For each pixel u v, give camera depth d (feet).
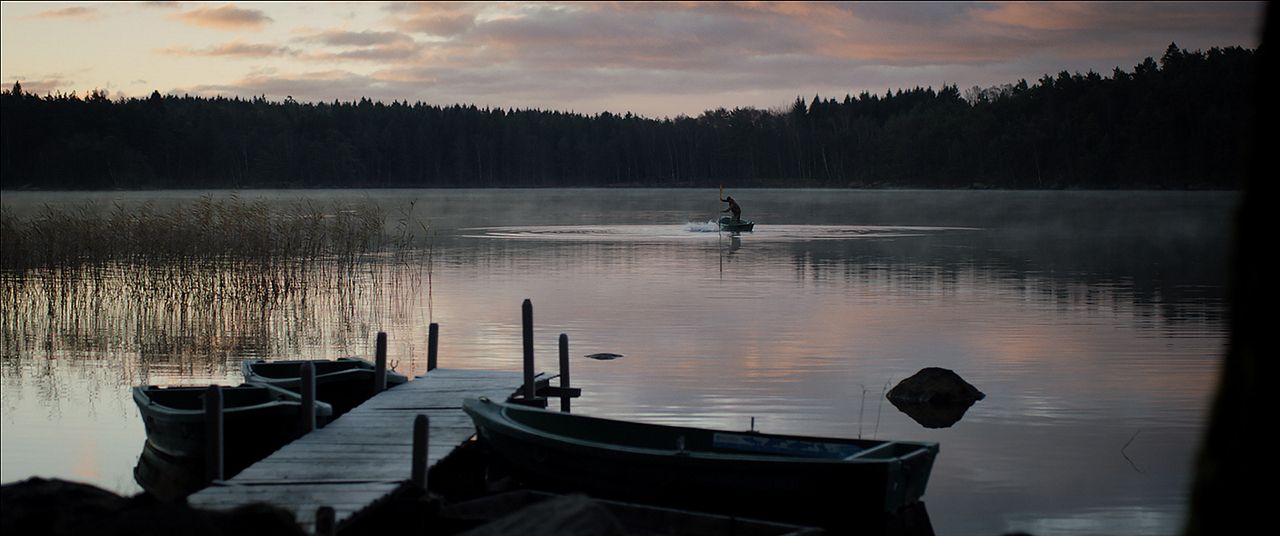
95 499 25.00
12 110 404.98
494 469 38.83
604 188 542.16
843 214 247.91
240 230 91.40
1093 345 63.05
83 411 48.26
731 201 174.60
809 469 30.48
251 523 23.12
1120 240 156.15
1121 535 31.24
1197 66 444.96
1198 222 207.10
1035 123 452.35
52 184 400.67
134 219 90.84
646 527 29.81
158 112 452.35
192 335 70.03
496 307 81.71
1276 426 11.96
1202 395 49.42
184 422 37.22
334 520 26.45
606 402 48.14
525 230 182.29
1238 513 12.26
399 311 80.23
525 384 45.19
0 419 46.60
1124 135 424.46
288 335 70.18
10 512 23.61
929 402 47.73
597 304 82.69
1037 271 108.37
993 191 451.53
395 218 225.35
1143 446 40.83
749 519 30.45
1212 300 84.48
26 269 83.10
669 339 65.72
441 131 532.73
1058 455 39.78
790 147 523.29
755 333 67.97
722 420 44.78
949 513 33.37
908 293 89.61
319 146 488.02
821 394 49.85
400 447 36.01
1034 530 31.89
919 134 481.05
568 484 34.09
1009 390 50.78
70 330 71.51
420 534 30.94
